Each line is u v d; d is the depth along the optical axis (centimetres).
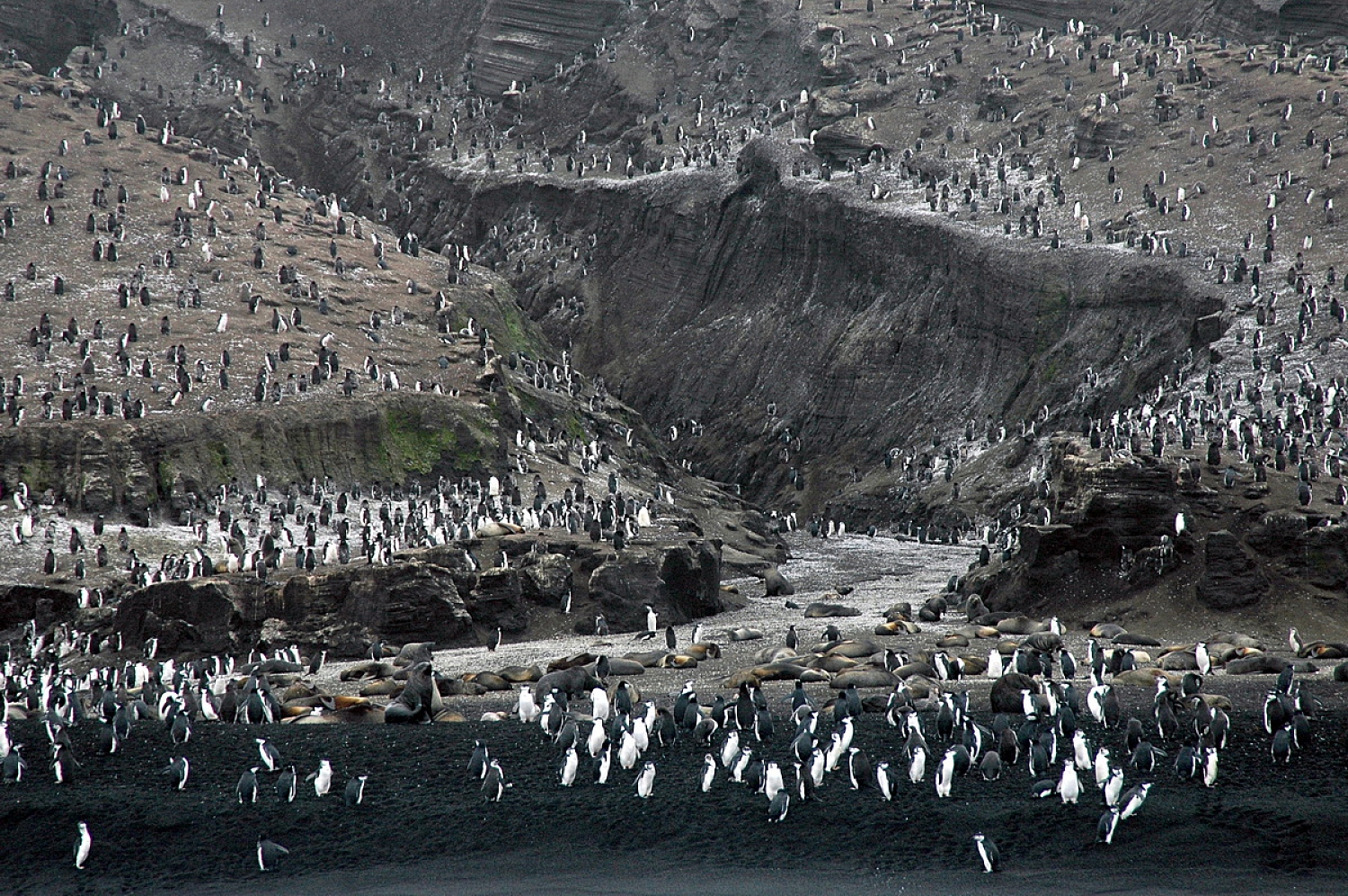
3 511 7569
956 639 5512
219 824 3453
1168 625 5547
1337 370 8156
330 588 6238
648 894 2959
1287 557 5638
